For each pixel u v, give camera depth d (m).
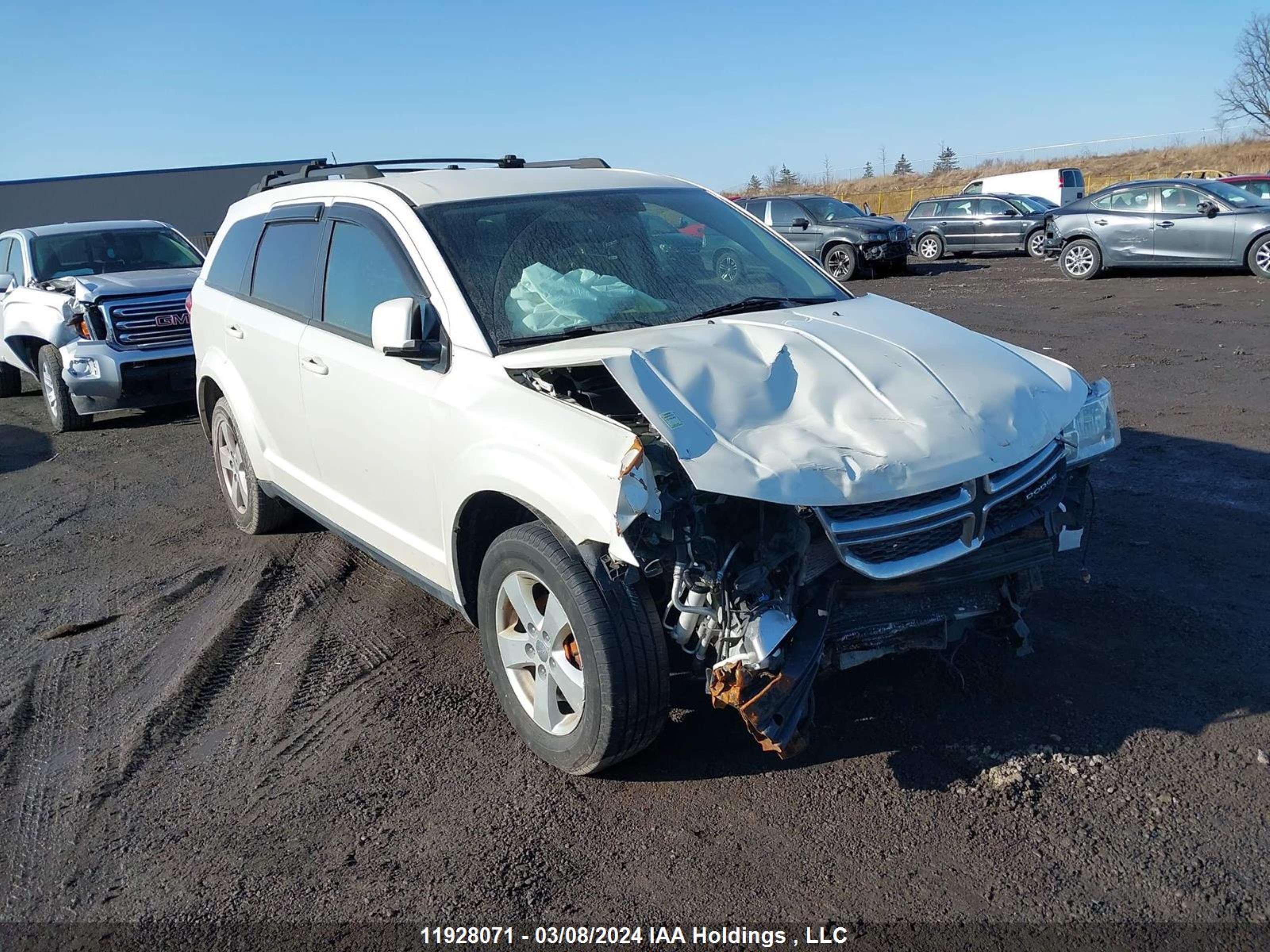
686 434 2.91
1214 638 4.03
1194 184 16.30
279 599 5.09
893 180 63.88
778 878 2.86
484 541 3.80
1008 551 3.20
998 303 14.95
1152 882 2.74
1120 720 3.50
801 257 4.64
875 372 3.31
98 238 10.78
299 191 5.12
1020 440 3.15
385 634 4.62
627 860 2.98
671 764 3.43
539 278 3.88
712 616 2.95
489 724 3.80
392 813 3.29
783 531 2.92
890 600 3.14
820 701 3.72
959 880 2.80
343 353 4.30
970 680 3.80
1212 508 5.52
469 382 3.57
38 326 9.60
